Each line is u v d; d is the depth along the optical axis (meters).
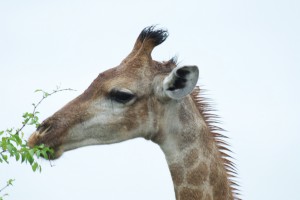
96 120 13.46
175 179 13.34
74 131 13.41
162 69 14.07
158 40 14.32
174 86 12.90
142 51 14.23
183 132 13.33
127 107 13.55
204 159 13.20
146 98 13.66
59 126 13.33
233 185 13.66
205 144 13.38
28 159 10.57
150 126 13.63
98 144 13.73
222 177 13.16
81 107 13.55
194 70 12.55
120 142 13.73
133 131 13.65
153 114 13.62
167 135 13.49
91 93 13.77
